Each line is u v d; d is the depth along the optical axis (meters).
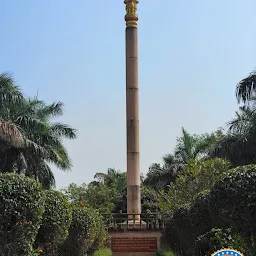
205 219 12.88
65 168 26.38
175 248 17.47
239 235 8.44
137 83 28.78
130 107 28.39
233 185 8.45
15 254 9.30
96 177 53.94
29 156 24.12
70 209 12.80
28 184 9.59
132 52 28.92
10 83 22.72
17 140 20.78
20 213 9.28
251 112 24.72
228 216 8.52
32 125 23.91
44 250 12.03
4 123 20.36
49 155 25.08
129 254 23.84
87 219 15.36
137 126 28.27
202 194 13.41
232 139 25.59
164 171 40.72
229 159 25.23
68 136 26.50
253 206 8.11
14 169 23.59
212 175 22.89
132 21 29.30
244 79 23.42
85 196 33.91
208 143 38.47
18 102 22.78
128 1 29.56
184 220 14.77
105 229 22.84
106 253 19.58
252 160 24.61
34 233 9.71
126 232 24.36
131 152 27.92
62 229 12.20
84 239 15.12
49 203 12.05
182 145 40.06
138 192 27.58
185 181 23.38
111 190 37.28
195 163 24.47
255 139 24.19
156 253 22.64
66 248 14.85
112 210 35.56
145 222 26.14
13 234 9.23
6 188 9.29
